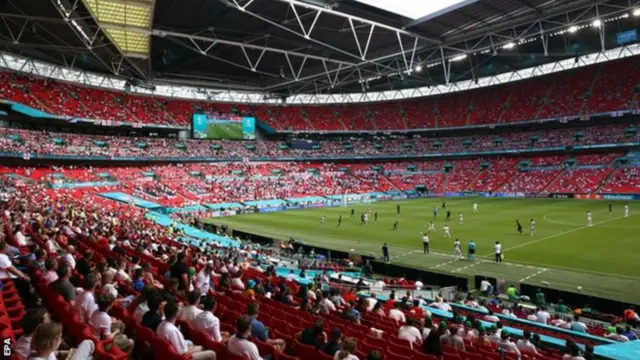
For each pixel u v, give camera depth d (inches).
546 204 2450.8
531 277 999.6
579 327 610.5
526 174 3161.9
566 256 1179.3
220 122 3348.9
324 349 314.7
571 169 2994.6
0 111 2455.7
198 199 2655.0
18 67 2662.4
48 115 2536.9
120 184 2529.5
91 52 2386.8
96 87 3095.5
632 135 2874.0
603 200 2549.2
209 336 307.3
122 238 903.1
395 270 1079.0
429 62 2696.9
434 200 3016.7
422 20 2034.9
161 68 2987.2
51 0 1533.0
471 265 1136.8
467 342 464.8
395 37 2393.0
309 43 2480.3
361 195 3193.9
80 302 315.3
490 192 3152.1
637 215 1875.0
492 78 3567.9
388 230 1749.5
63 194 2078.0
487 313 673.6
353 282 895.1
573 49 2763.3
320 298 550.0
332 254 1289.4
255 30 2257.6
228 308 459.2
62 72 2913.4
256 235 1563.7
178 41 2208.4
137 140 3056.1
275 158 3558.1
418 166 3708.2
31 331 206.8
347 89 3944.4
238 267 765.9
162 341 252.7
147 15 1696.6
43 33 2097.7
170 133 3415.4
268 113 3885.3
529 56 2962.6
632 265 1063.0
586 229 1576.0
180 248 956.6
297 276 912.3
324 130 3892.7
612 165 2859.3
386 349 351.3
